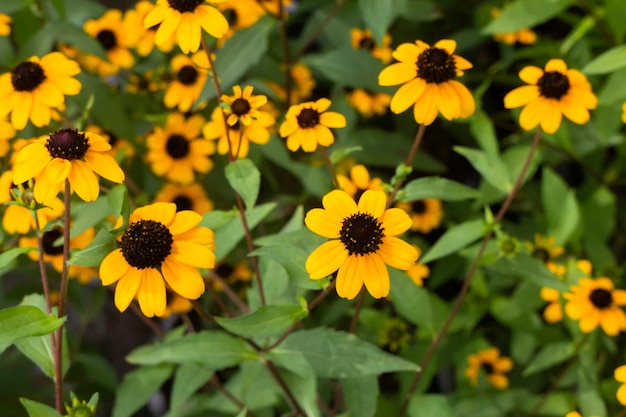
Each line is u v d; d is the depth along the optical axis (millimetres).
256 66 814
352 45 839
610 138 823
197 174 815
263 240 625
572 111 633
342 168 806
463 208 863
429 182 622
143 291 536
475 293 777
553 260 780
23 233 655
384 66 800
